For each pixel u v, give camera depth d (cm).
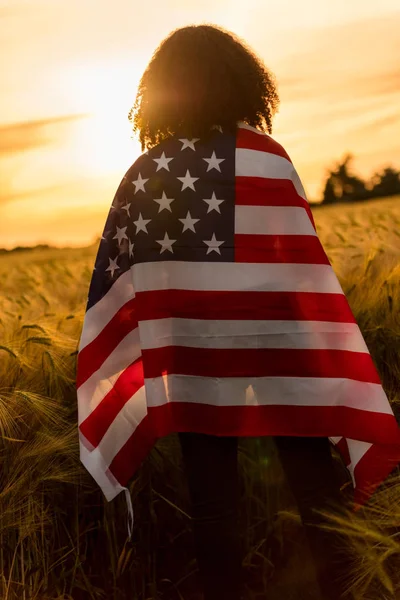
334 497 200
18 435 254
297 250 195
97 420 210
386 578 198
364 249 418
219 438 200
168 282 197
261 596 243
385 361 272
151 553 255
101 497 258
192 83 196
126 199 205
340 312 196
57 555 248
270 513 257
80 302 493
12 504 233
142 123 207
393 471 232
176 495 262
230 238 194
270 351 195
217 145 196
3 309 464
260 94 203
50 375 274
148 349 197
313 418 195
